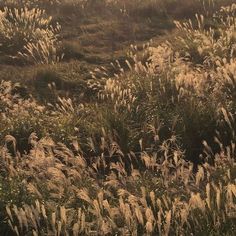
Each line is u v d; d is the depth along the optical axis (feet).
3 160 19.71
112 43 40.57
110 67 35.27
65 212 15.75
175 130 22.03
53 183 18.03
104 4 50.52
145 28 43.60
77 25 45.78
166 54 29.32
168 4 48.42
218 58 27.32
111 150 19.88
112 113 23.20
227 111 21.98
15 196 17.63
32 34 40.60
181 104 23.71
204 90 23.99
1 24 41.57
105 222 15.65
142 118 23.54
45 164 18.57
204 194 17.08
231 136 21.50
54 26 45.68
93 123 23.54
